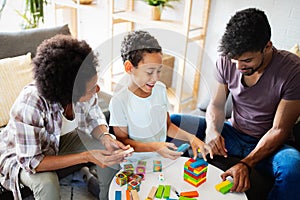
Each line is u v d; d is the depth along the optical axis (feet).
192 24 7.43
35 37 5.69
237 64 4.28
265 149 4.31
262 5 6.43
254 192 4.15
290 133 4.60
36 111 3.58
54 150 4.15
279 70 4.38
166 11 7.63
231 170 4.00
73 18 9.75
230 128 5.11
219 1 6.93
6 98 4.97
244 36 4.00
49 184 3.60
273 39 6.53
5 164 3.86
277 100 4.48
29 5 7.99
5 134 3.98
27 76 5.27
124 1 8.19
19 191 3.87
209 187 3.77
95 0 8.75
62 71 3.41
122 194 3.56
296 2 6.02
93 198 5.17
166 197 3.53
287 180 3.92
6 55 5.39
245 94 4.75
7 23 8.94
